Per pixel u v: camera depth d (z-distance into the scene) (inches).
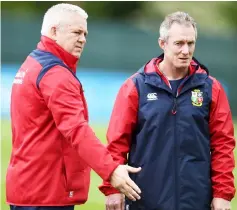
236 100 3142.2
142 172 762.2
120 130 764.6
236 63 3166.8
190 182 758.5
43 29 725.9
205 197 765.3
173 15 759.7
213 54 3181.6
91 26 3144.7
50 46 716.7
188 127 759.1
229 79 3164.4
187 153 760.3
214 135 773.3
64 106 692.7
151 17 4264.3
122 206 775.1
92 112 2874.0
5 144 1889.8
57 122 696.4
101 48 3137.3
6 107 2655.0
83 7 4229.8
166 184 758.5
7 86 2854.3
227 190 767.7
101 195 1330.0
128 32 3157.0
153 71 767.1
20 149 714.8
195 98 763.4
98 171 685.9
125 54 3152.1
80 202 721.0
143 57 3164.4
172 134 758.5
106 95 2933.1
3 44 3073.3
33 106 706.2
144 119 760.3
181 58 749.9
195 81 764.6
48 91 696.4
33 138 708.0
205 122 767.1
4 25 3080.7
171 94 760.3
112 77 3056.1
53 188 706.2
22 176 709.9
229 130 772.6
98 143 688.4
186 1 4242.1
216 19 4188.0
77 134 689.0
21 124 714.8
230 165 770.8
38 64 709.3
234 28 4163.4
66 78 698.8
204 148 765.9
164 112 758.5
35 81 703.7
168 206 757.3
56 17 715.4
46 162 706.2
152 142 759.1
